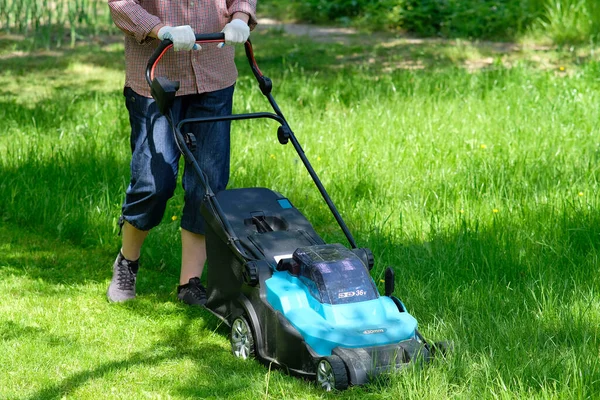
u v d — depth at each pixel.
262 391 4.47
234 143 8.66
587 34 14.09
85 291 5.96
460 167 8.02
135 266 5.83
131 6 5.24
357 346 4.40
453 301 5.53
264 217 5.32
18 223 7.34
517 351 4.73
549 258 6.16
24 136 8.98
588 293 5.62
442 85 11.11
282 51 13.70
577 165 8.01
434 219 6.91
